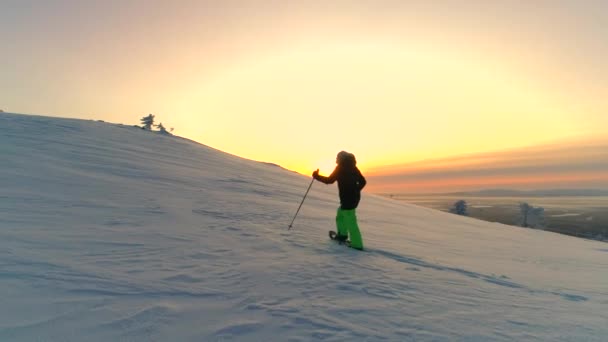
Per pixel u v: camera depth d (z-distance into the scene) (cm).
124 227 534
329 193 2148
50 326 232
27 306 255
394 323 309
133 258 401
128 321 254
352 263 513
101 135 2016
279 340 253
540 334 327
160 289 322
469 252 891
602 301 512
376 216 1448
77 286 302
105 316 257
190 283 348
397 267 534
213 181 1405
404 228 1203
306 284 388
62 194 696
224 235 582
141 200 770
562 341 317
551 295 512
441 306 376
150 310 276
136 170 1216
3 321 230
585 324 375
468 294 444
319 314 309
